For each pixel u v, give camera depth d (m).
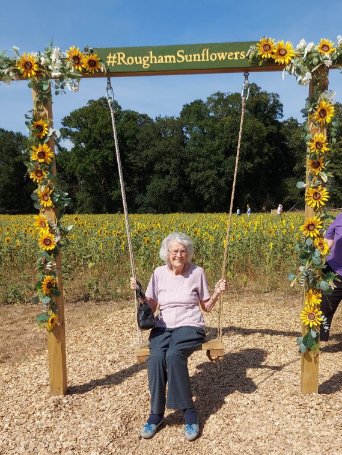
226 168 58.34
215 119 63.06
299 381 4.43
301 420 3.75
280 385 4.36
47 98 4.06
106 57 4.03
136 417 3.94
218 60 4.01
